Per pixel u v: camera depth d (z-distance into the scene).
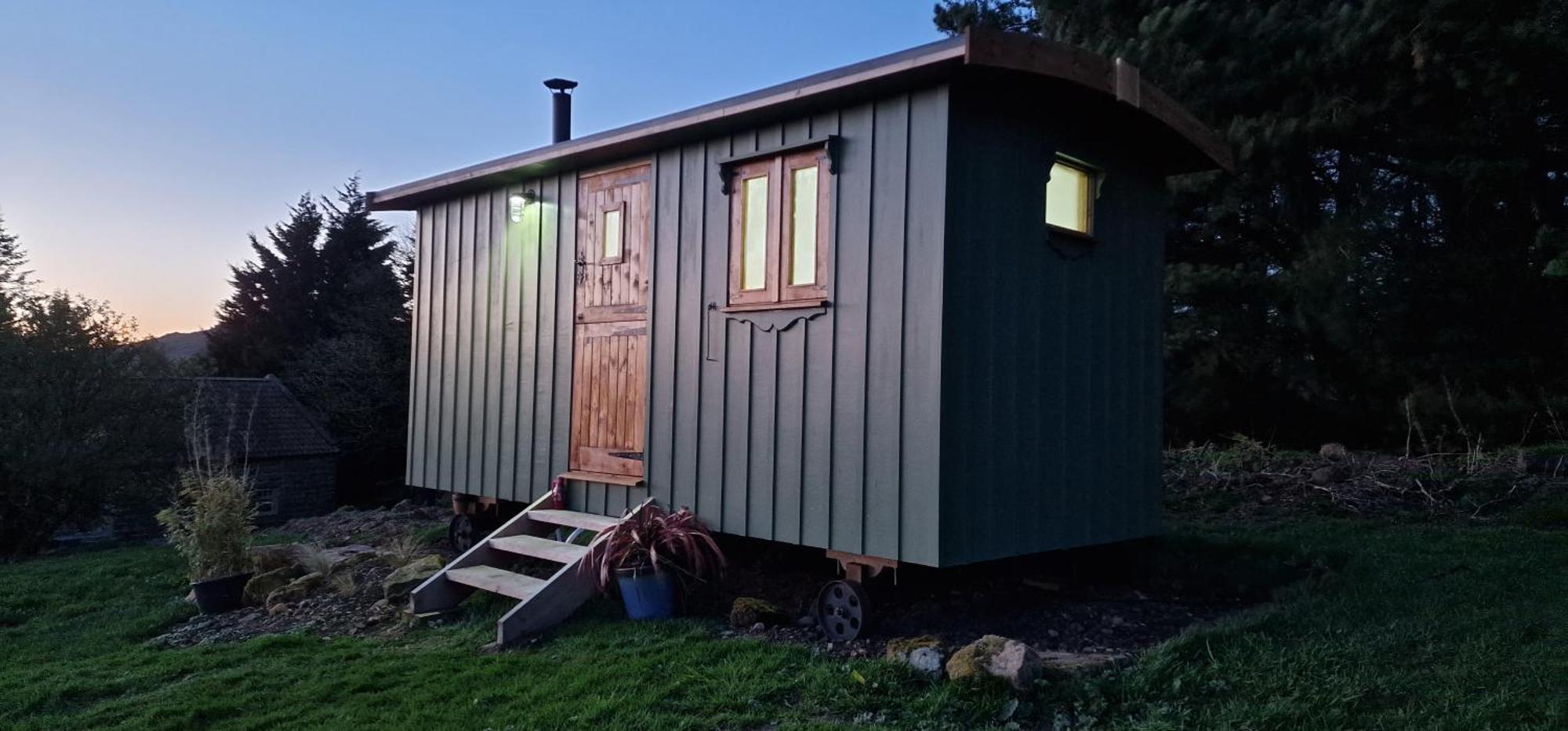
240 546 7.59
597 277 7.67
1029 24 16.27
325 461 24.86
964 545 5.41
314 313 31.69
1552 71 10.38
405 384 25.30
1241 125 11.57
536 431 8.13
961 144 5.46
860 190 5.77
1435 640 4.85
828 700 4.52
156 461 15.50
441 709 4.61
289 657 5.69
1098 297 6.49
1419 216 12.19
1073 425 6.23
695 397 6.74
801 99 5.88
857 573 5.62
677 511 6.50
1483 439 10.70
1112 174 6.64
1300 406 13.29
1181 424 13.93
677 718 4.36
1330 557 6.78
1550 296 11.10
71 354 14.68
